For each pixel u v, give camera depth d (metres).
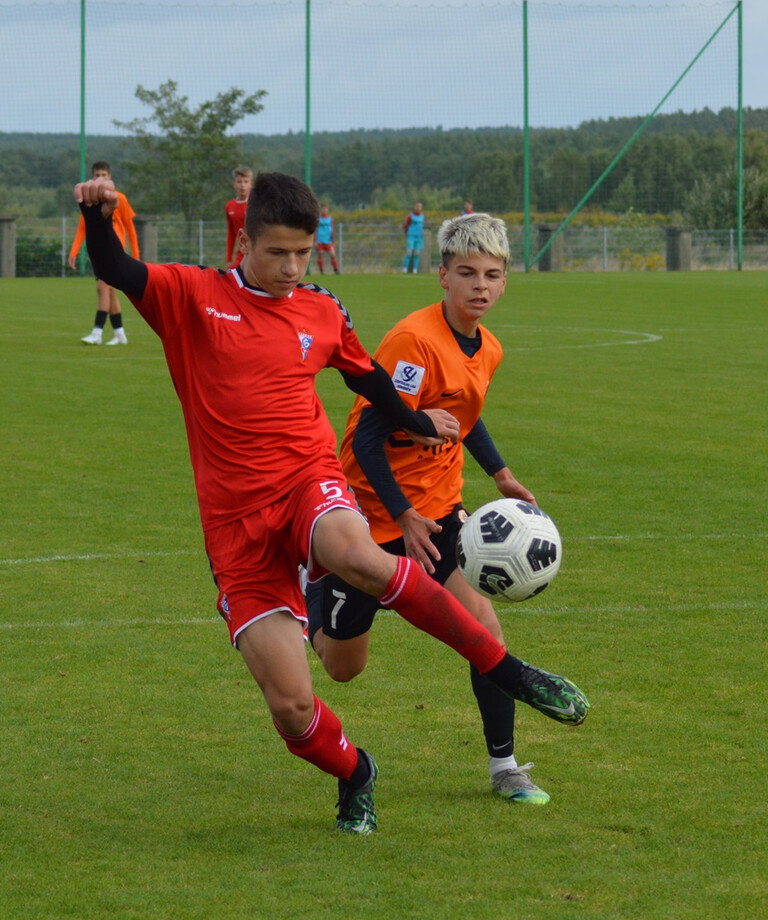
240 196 31.44
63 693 8.78
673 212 73.38
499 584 7.20
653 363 27.70
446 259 7.80
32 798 7.04
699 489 15.36
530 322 37.66
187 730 8.13
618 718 8.28
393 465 7.75
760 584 11.43
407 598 6.27
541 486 15.53
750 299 47.16
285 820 6.78
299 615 6.67
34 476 16.00
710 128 73.44
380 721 8.31
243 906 5.72
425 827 6.66
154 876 6.05
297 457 6.72
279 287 6.71
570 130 69.00
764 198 73.19
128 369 26.23
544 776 7.36
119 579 11.59
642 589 11.27
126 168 76.25
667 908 5.69
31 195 63.16
